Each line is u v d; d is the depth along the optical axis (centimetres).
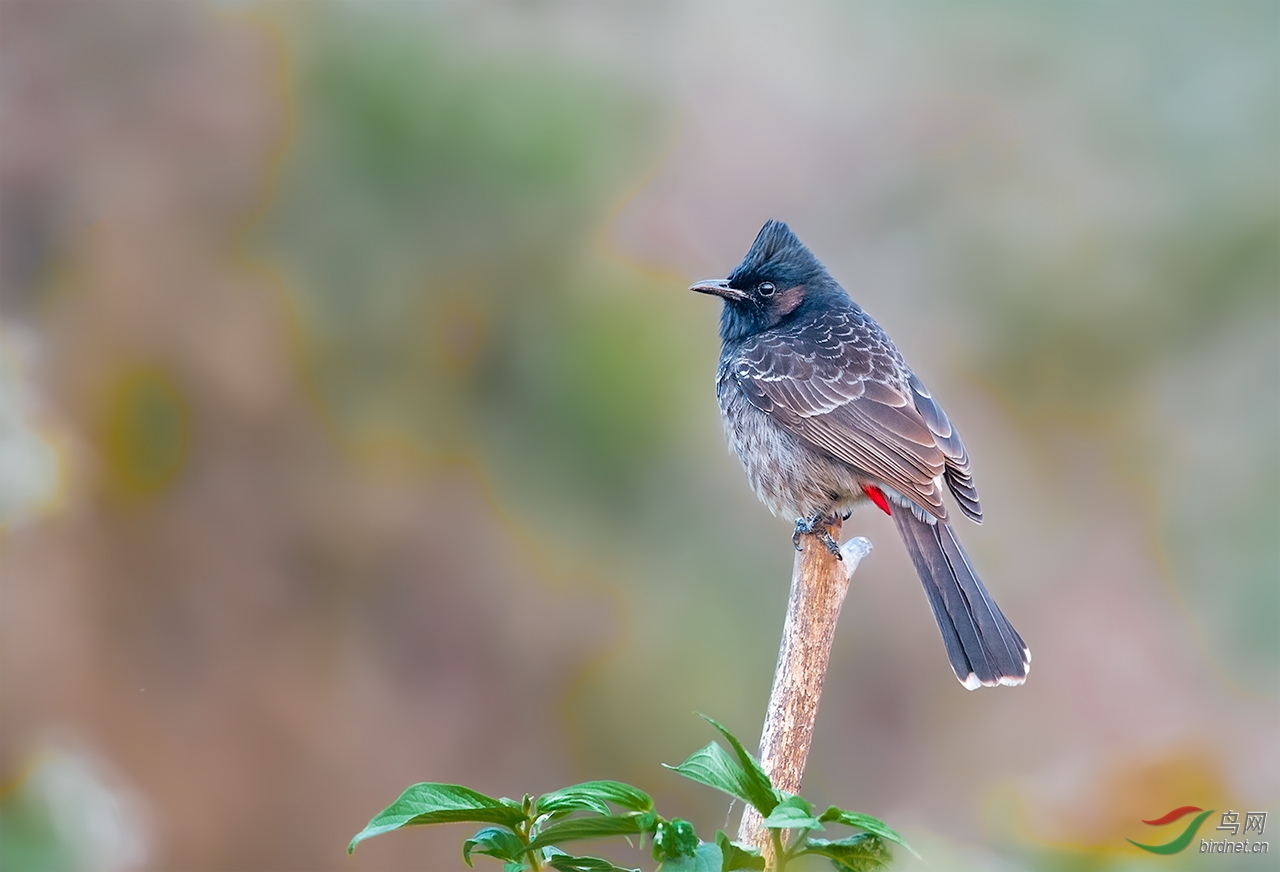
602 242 1453
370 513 1419
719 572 1374
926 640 1452
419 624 1416
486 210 1406
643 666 1352
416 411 1423
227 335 1417
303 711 1395
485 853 345
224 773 1376
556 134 1398
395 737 1402
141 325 1417
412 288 1416
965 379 1600
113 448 1391
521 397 1420
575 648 1381
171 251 1432
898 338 1602
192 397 1414
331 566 1423
